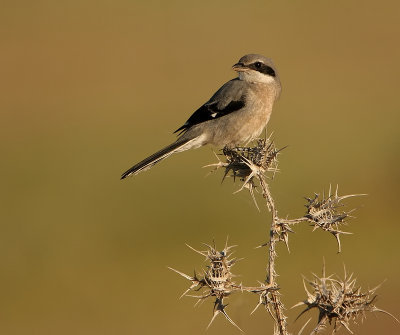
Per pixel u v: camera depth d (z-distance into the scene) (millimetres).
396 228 15125
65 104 23656
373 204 16312
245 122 8820
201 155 18844
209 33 30641
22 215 16109
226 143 8953
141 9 34656
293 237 14445
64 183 17750
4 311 12711
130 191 17141
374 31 29953
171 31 31312
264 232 14875
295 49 28000
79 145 20047
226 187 16938
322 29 30531
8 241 15070
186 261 14086
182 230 15219
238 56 27719
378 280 13039
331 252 13984
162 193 16828
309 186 16969
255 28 30922
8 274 13945
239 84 8898
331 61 26547
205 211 15898
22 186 17438
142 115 22328
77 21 32844
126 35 30781
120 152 19484
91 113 22750
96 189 17328
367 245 14414
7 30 31438
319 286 4637
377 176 17547
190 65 27031
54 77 26359
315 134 20047
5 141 20500
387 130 20188
